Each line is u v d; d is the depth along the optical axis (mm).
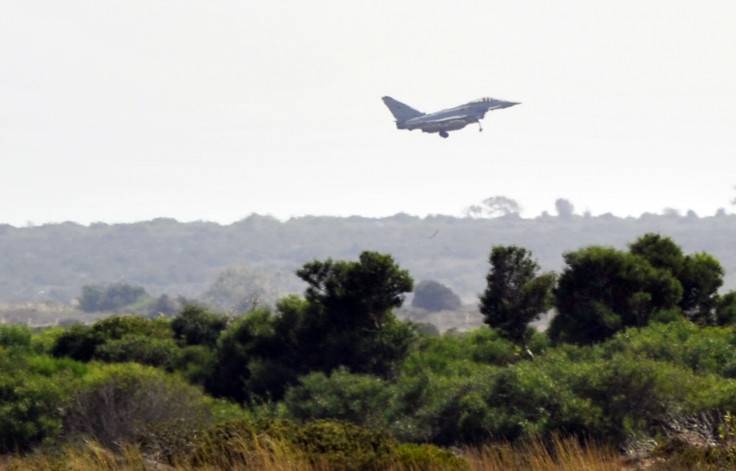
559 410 82125
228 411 95438
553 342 124188
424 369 100812
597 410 80500
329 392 96375
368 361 115812
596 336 123250
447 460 59906
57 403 88875
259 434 61688
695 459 55812
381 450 61219
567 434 79438
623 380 82250
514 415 83125
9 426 85875
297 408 95688
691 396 81312
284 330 121125
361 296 121062
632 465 59875
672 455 58750
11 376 98438
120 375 91250
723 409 75625
